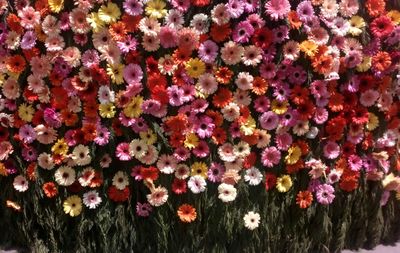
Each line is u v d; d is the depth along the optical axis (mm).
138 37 2729
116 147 2834
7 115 2906
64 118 2830
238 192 2852
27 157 2934
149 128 2795
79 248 2938
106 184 2891
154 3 2682
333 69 2781
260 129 2830
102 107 2762
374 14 2848
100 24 2697
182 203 2871
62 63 2777
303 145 2877
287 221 2973
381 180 3102
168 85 2768
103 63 2744
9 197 3037
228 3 2635
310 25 2762
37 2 2775
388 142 3068
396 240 3303
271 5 2664
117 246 2924
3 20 2859
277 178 2900
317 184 2951
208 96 2773
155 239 2920
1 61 2889
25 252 3092
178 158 2787
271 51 2738
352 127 2963
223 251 2914
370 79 2924
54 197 2943
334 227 3086
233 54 2701
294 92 2801
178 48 2717
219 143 2811
